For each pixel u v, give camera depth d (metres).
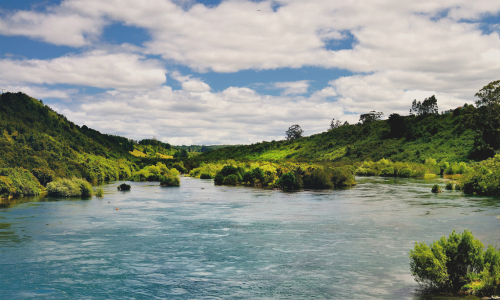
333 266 32.31
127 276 30.50
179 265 33.22
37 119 194.75
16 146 110.75
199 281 29.28
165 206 69.75
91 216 58.28
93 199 82.06
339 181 107.12
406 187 101.25
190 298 26.09
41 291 27.56
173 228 48.69
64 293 27.19
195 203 74.12
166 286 28.33
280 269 31.81
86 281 29.45
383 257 34.56
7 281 29.48
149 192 98.69
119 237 43.66
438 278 25.70
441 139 174.00
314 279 29.23
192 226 49.97
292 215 57.97
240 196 86.56
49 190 89.38
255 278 29.75
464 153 150.88
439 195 80.88
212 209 65.38
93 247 39.25
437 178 133.50
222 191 100.00
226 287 27.98
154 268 32.44
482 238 39.81
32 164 101.31
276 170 118.25
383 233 44.12
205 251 37.56
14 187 84.50
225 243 40.66
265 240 41.78
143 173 153.50
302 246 39.03
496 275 24.27
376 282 28.19
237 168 137.88
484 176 82.38
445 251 26.47
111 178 163.88
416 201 71.69
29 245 40.00
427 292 25.73
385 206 65.94
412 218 53.12
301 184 105.31
